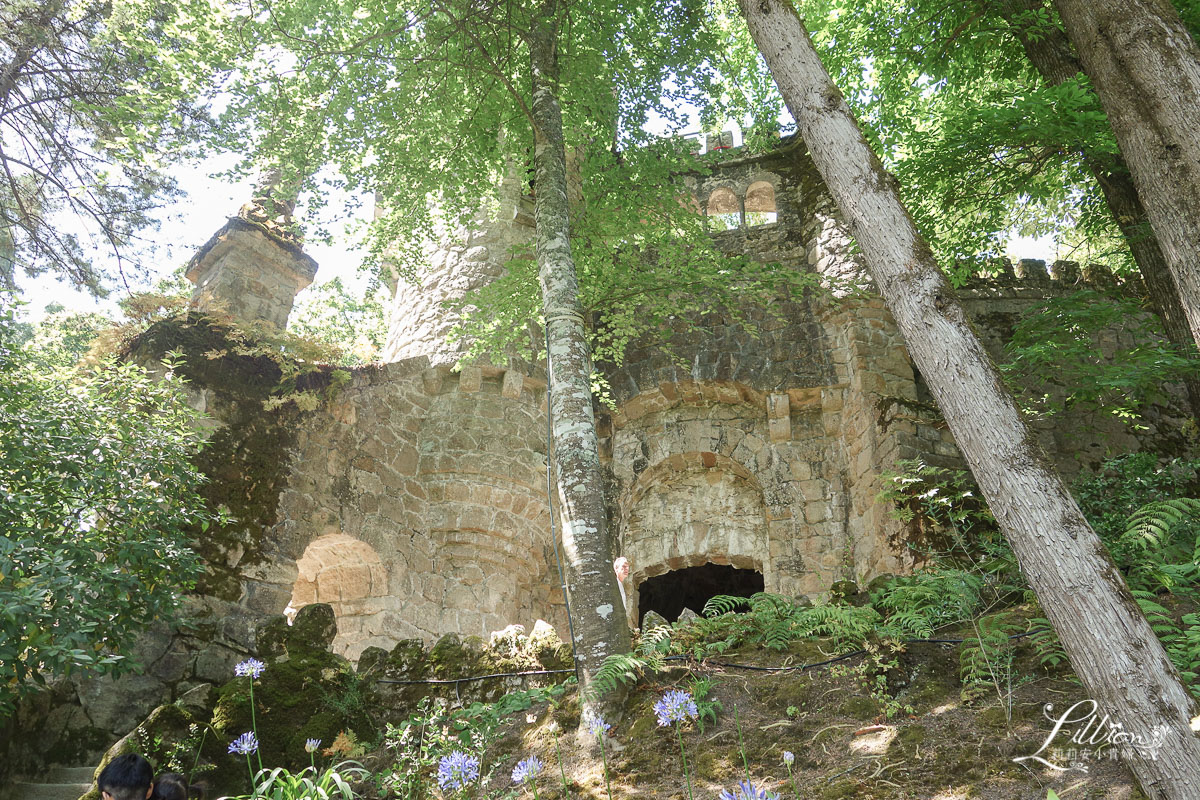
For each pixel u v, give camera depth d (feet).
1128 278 53.16
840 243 50.62
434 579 42.27
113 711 27.78
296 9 32.22
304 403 38.17
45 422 22.95
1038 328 36.94
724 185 56.95
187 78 32.12
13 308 25.26
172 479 25.41
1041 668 18.44
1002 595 22.58
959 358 17.56
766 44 22.39
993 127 31.89
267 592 34.65
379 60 34.01
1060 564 15.30
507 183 50.75
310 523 37.40
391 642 39.14
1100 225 42.47
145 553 22.52
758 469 49.47
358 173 36.27
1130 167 19.34
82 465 23.09
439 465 43.88
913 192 36.86
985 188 38.04
